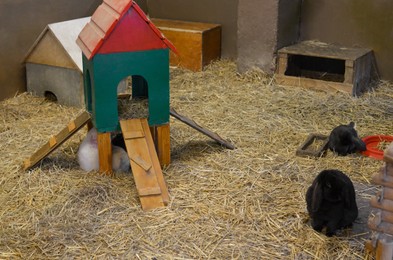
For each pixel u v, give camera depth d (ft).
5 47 14.25
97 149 10.39
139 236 8.54
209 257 8.07
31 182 10.14
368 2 15.28
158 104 10.16
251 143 11.77
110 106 9.82
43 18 15.01
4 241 8.46
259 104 14.06
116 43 9.47
